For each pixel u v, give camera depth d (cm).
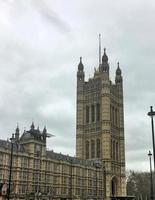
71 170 16512
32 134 14375
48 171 14750
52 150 17012
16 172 12975
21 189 13050
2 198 9869
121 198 14525
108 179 19450
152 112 5566
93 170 18375
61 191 15400
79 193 16700
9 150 12900
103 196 18812
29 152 13862
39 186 14050
